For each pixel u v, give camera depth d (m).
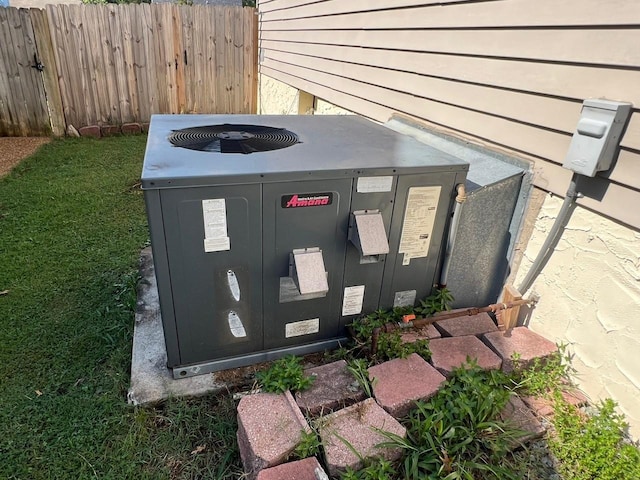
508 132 2.07
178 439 1.66
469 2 2.18
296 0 4.90
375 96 3.29
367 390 1.68
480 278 2.26
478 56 2.17
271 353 1.99
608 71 1.57
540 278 2.02
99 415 1.75
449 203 1.95
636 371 1.62
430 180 1.86
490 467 1.44
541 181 1.95
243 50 6.86
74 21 5.85
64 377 1.96
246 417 1.54
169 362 1.85
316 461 1.40
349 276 1.94
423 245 2.01
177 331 1.79
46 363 2.05
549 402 1.79
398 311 2.09
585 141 1.62
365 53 3.36
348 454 1.43
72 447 1.62
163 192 1.51
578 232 1.80
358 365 1.76
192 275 1.69
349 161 1.81
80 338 2.22
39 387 1.90
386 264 1.98
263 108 6.95
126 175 4.75
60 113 6.20
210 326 1.82
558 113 1.79
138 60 6.34
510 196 2.08
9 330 2.27
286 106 5.75
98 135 6.43
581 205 1.76
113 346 2.16
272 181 1.62
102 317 2.39
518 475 1.48
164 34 6.34
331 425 1.53
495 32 2.04
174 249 1.62
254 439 1.45
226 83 6.97
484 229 2.12
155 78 6.53
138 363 1.99
